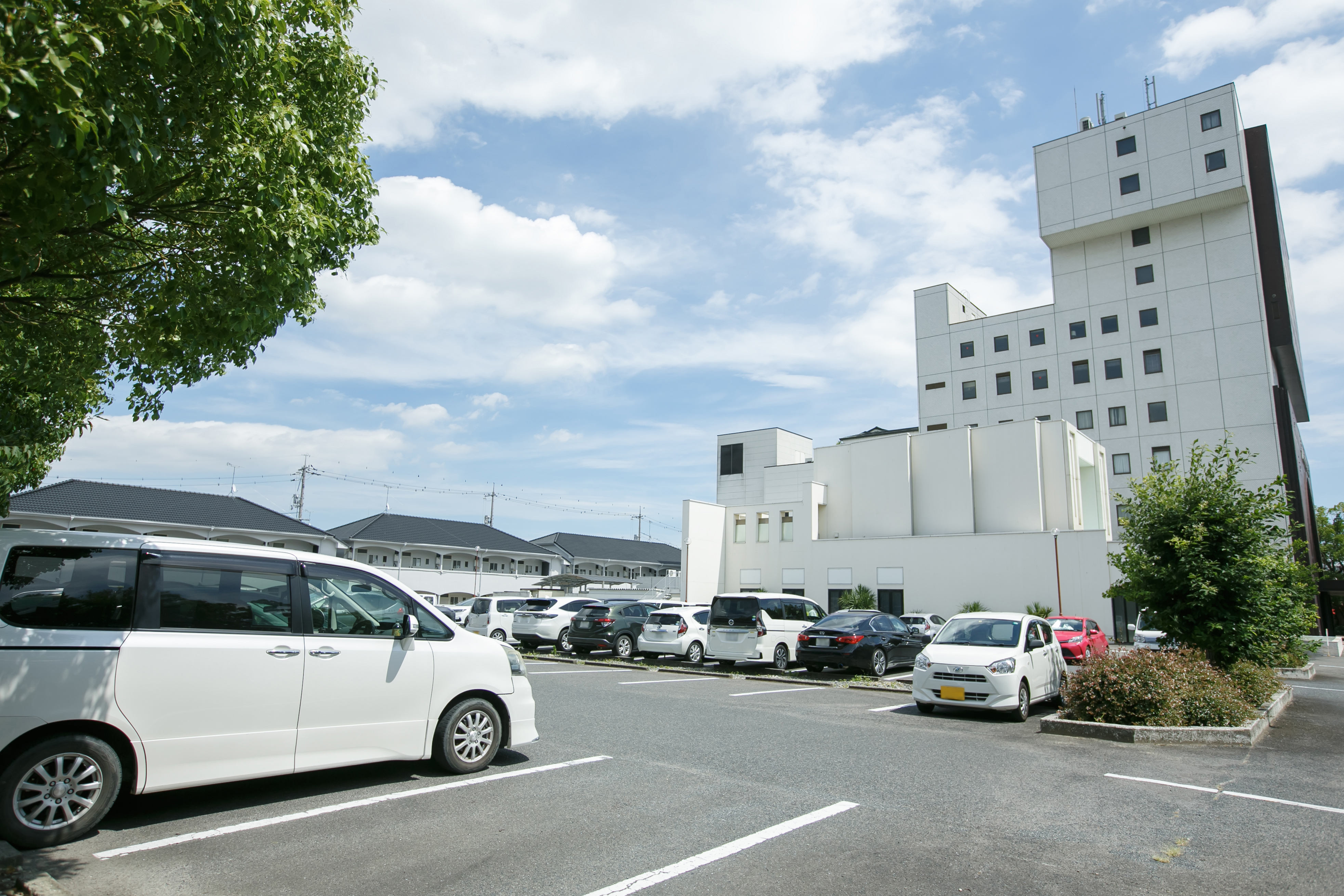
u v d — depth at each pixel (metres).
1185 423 43.47
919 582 34.19
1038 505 33.53
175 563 5.37
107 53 4.09
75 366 6.16
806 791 6.32
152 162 4.58
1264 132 46.47
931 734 9.27
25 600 4.73
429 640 6.55
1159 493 13.29
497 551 48.25
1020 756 7.98
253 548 5.79
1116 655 10.43
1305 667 18.69
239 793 5.93
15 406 6.54
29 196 4.06
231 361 6.29
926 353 54.19
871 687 14.18
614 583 51.50
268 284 5.40
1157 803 6.15
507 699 6.95
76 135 3.60
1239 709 9.63
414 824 5.25
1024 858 4.79
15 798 4.50
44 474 8.52
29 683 4.56
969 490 35.25
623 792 6.18
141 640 5.02
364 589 6.30
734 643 17.42
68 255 5.04
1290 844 5.12
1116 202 46.16
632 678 14.98
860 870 4.54
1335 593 49.91
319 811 5.50
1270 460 40.69
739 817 5.55
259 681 5.44
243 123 5.14
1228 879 4.48
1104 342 46.97
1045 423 34.53
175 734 5.07
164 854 4.59
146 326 5.54
